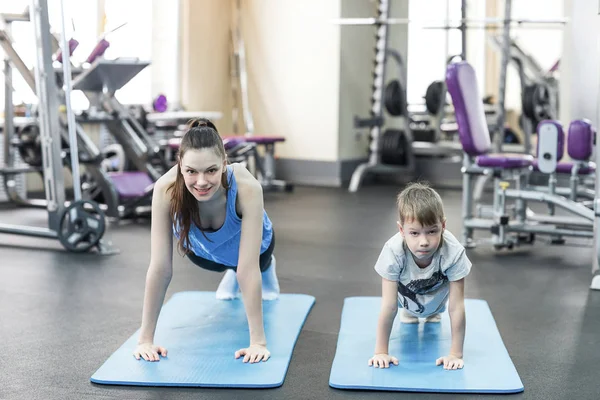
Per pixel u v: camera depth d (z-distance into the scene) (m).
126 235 4.80
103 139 6.80
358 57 7.93
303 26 7.71
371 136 7.53
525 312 3.06
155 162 5.88
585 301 3.24
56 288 3.43
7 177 5.93
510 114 9.76
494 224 4.33
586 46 5.57
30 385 2.21
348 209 5.99
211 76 7.82
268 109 7.95
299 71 7.77
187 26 7.46
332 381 2.20
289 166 7.89
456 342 2.34
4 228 4.34
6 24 4.45
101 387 2.20
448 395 2.14
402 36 8.56
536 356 2.51
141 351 2.40
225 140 6.25
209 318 2.84
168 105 7.27
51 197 4.23
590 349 2.58
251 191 2.39
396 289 2.34
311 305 3.08
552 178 4.20
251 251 2.40
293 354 2.51
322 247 4.44
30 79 4.34
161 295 2.43
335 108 7.64
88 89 5.14
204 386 2.19
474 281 3.60
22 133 5.60
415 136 8.66
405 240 2.24
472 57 9.36
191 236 2.51
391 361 2.35
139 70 5.18
